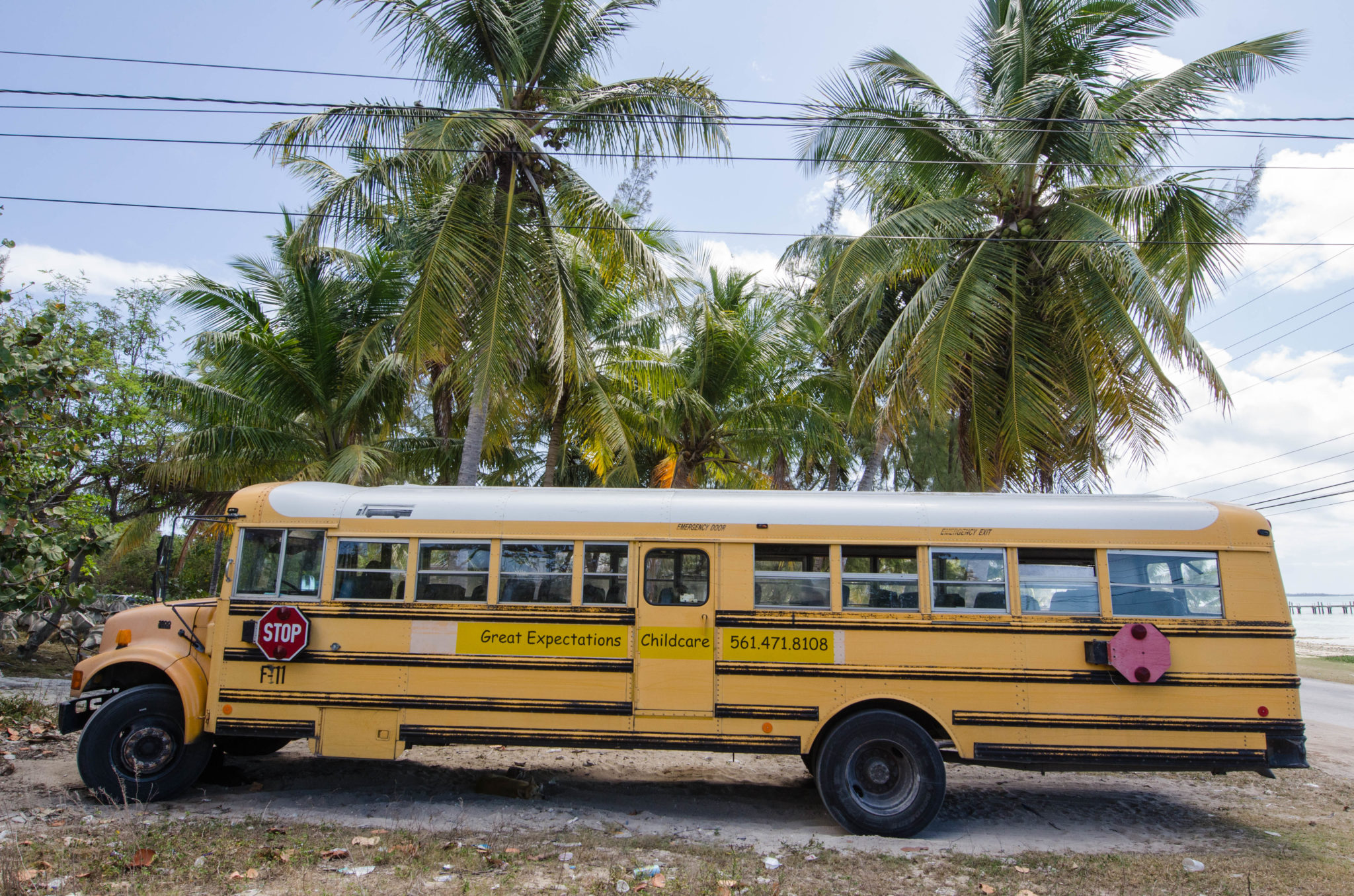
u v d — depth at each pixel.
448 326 10.73
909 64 12.20
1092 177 12.27
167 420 15.26
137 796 6.48
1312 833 6.46
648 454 21.30
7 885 4.66
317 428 15.94
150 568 22.50
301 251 11.75
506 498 6.95
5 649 16.12
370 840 5.62
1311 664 23.91
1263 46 10.96
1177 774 8.47
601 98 11.28
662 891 4.94
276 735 6.59
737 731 6.44
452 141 9.91
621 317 16.61
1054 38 12.23
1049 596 6.51
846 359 17.12
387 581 6.80
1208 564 6.49
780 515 6.73
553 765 8.26
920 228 12.09
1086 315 11.58
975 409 12.11
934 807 6.17
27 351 8.75
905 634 6.47
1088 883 5.24
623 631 6.59
